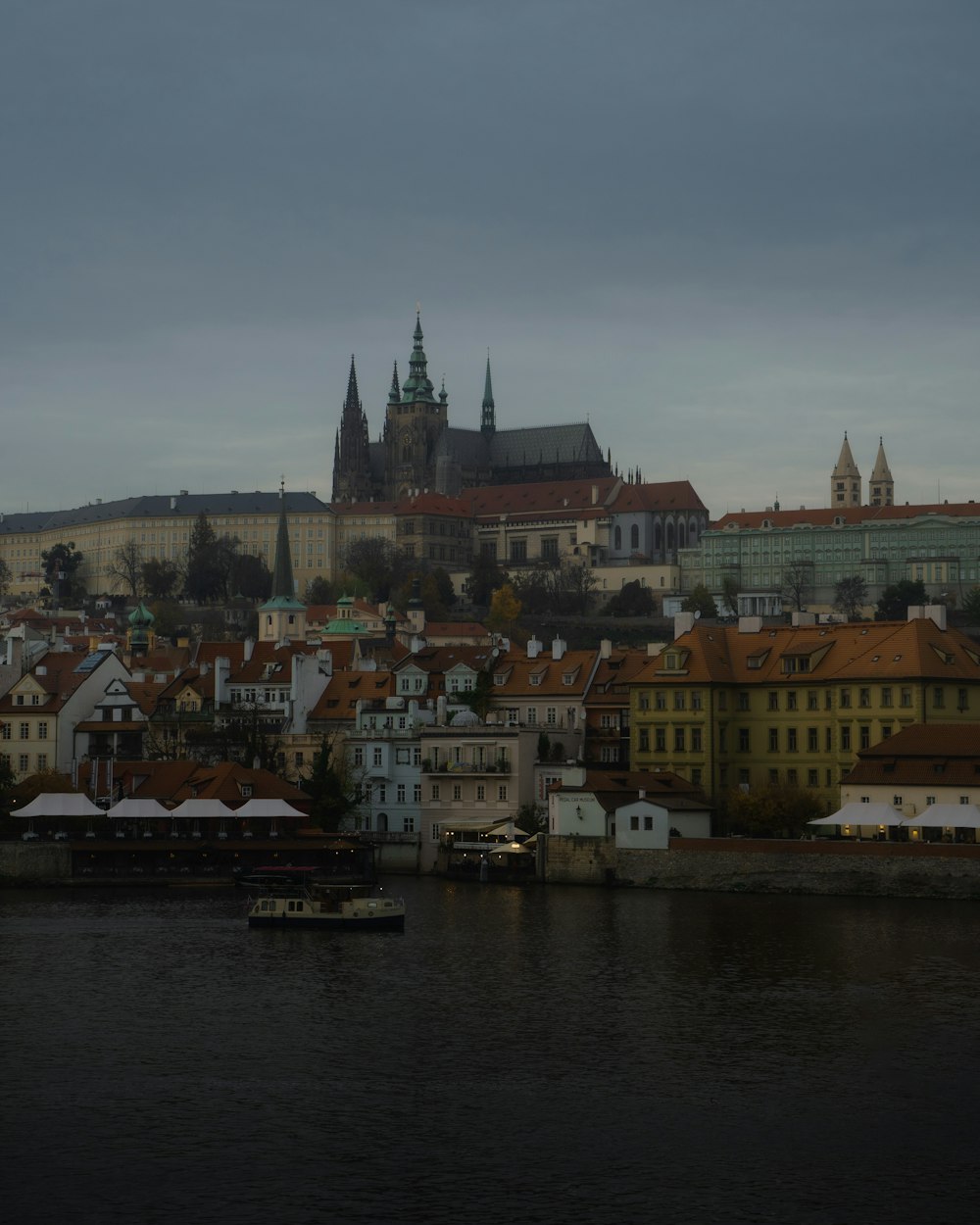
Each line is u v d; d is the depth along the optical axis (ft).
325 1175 446.60
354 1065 537.24
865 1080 520.83
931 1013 590.96
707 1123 483.92
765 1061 539.29
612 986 633.61
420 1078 524.52
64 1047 557.33
